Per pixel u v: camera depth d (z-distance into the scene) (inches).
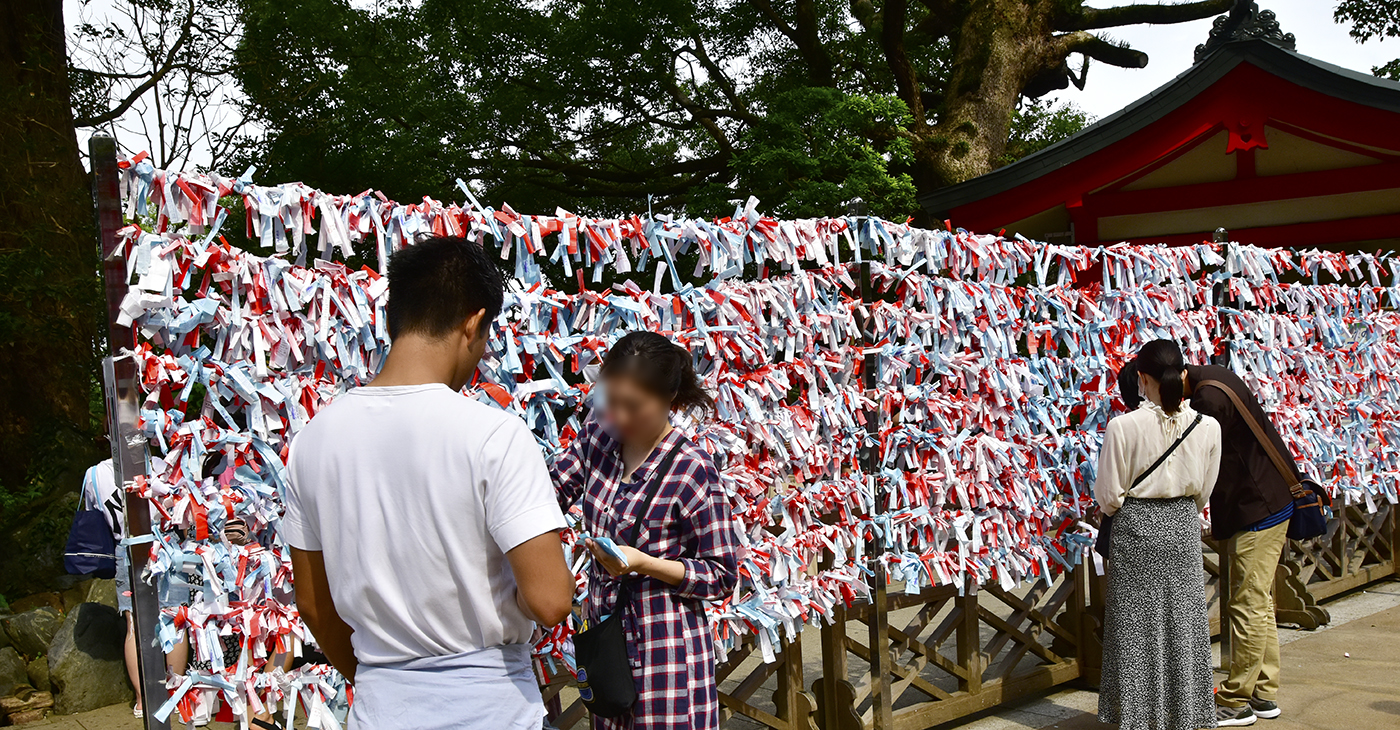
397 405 63.9
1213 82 257.0
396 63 449.7
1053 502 156.3
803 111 411.8
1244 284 189.2
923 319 136.0
